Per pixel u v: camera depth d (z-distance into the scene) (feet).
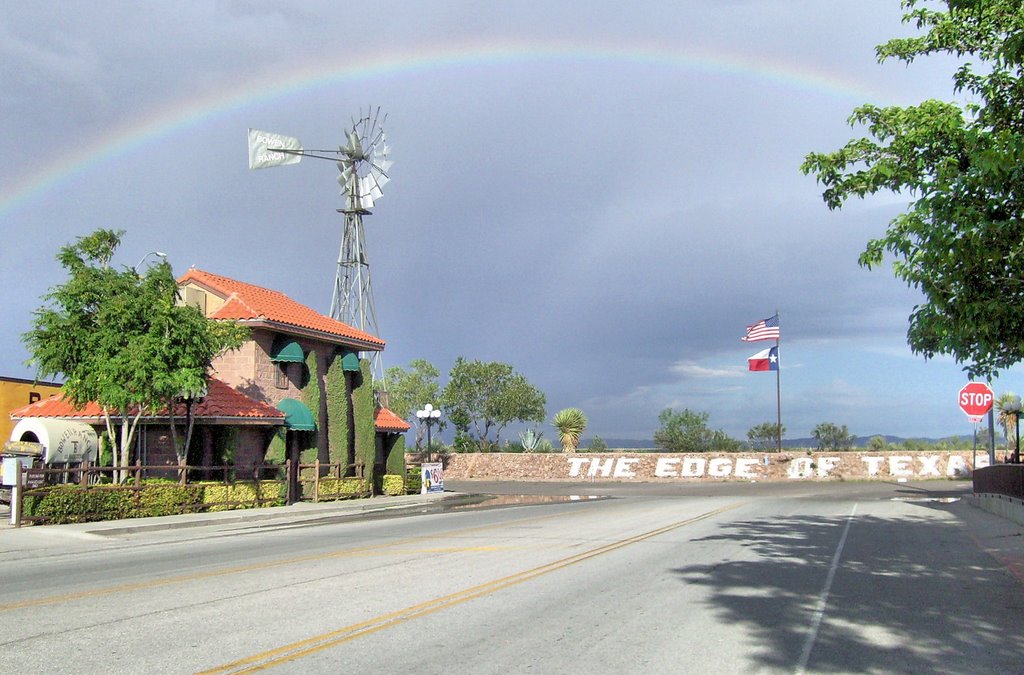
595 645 24.88
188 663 22.59
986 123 32.89
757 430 219.41
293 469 99.04
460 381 215.10
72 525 67.15
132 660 22.90
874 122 34.50
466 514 85.92
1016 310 29.50
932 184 30.45
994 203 29.63
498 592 34.14
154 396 77.15
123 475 80.18
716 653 24.06
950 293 31.07
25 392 108.37
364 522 76.79
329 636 25.94
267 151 146.10
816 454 168.66
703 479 174.19
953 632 27.40
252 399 98.32
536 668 22.21
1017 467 68.18
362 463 114.11
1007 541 54.39
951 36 35.14
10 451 72.90
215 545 56.13
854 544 52.65
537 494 129.49
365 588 35.27
